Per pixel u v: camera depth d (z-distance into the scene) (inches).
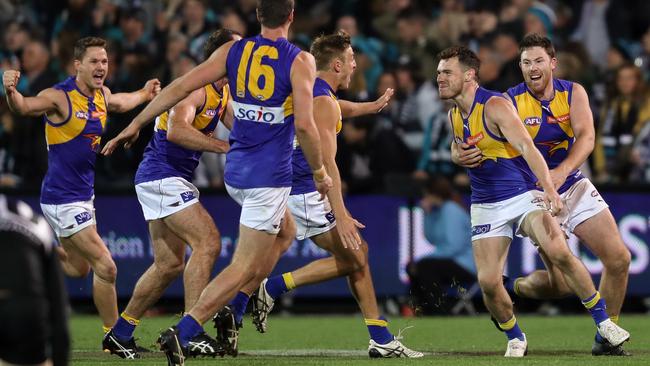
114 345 1023.0
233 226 1590.8
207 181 1717.5
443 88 1011.3
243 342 1237.1
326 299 1644.9
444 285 1593.3
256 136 853.2
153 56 1888.5
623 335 1009.5
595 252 1079.6
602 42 2106.3
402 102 1809.8
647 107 1727.4
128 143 886.4
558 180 1004.6
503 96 1003.9
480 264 1026.7
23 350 566.3
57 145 1061.8
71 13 2047.2
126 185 1606.8
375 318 1022.4
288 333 1352.1
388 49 1973.4
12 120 1745.8
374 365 925.2
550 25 1974.7
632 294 1585.9
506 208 1017.5
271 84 842.2
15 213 576.1
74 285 1619.1
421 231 1601.9
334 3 2126.0
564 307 1668.3
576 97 1059.9
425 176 1600.6
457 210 1587.1
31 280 564.1
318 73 983.0
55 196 1067.9
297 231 1036.5
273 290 1057.5
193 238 1016.2
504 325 1037.2
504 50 1793.8
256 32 1971.0
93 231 1078.4
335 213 896.9
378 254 1605.6
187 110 1008.2
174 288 1626.5
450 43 1948.8
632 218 1584.6
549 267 1113.4
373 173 1731.1
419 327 1425.9
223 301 839.7
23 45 2036.2
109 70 1840.6
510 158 1013.2
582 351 1088.8
